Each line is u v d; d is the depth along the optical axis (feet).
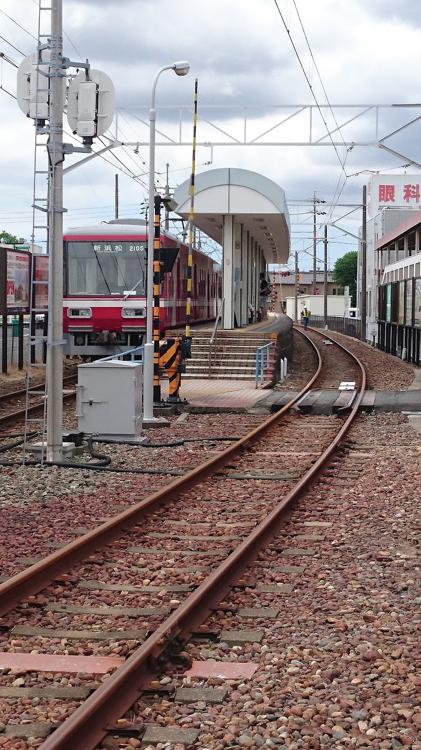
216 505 36.52
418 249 137.80
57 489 39.19
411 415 68.08
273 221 116.67
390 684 18.48
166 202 65.98
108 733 16.16
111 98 45.01
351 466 45.68
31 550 28.89
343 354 154.20
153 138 63.62
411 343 127.13
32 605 23.50
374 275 196.85
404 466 45.39
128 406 52.85
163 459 47.83
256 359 84.28
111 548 29.45
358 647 20.62
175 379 70.03
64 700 17.66
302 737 16.30
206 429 59.88
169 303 100.89
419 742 16.03
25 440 46.55
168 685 18.19
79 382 53.01
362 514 34.63
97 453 47.96
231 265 111.65
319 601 24.21
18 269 92.43
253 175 106.52
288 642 21.12
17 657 19.94
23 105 45.09
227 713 17.21
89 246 92.27
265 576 26.48
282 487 40.42
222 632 21.49
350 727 16.69
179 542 30.63
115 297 91.76
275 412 69.51
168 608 23.38
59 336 45.37
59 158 44.47
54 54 44.09
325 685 18.49
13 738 15.96
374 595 24.77
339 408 69.10
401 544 30.22
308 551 29.14
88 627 22.15
